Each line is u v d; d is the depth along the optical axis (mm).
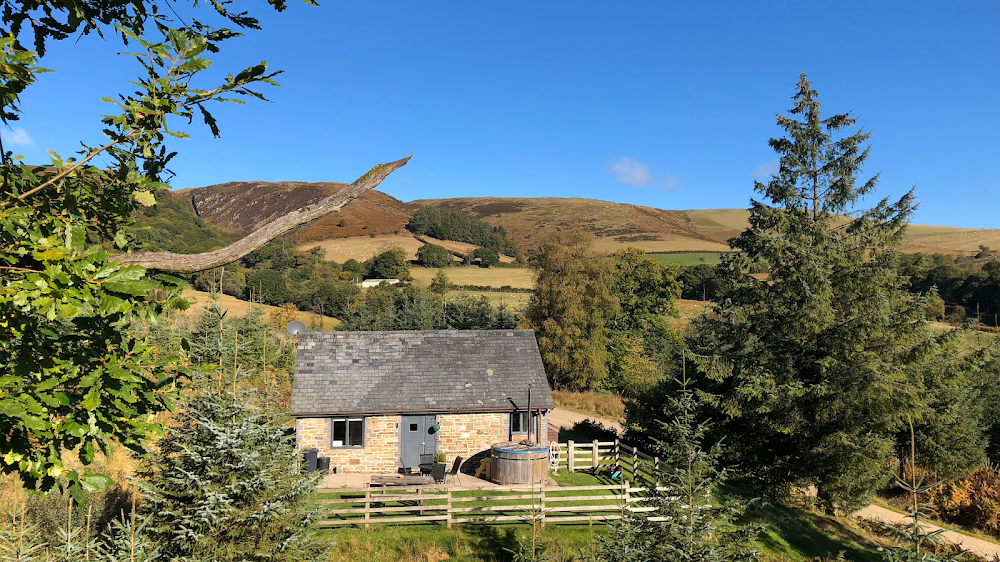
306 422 22031
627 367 52438
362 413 22062
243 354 22188
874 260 22359
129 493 13227
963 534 22328
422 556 14844
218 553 9805
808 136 23844
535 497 18750
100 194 4078
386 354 24484
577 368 48938
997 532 22672
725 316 24531
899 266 23031
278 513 10227
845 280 22297
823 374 21906
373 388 22984
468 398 23078
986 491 23859
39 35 4117
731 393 23047
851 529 21328
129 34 3600
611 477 21734
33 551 9125
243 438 10234
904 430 24516
